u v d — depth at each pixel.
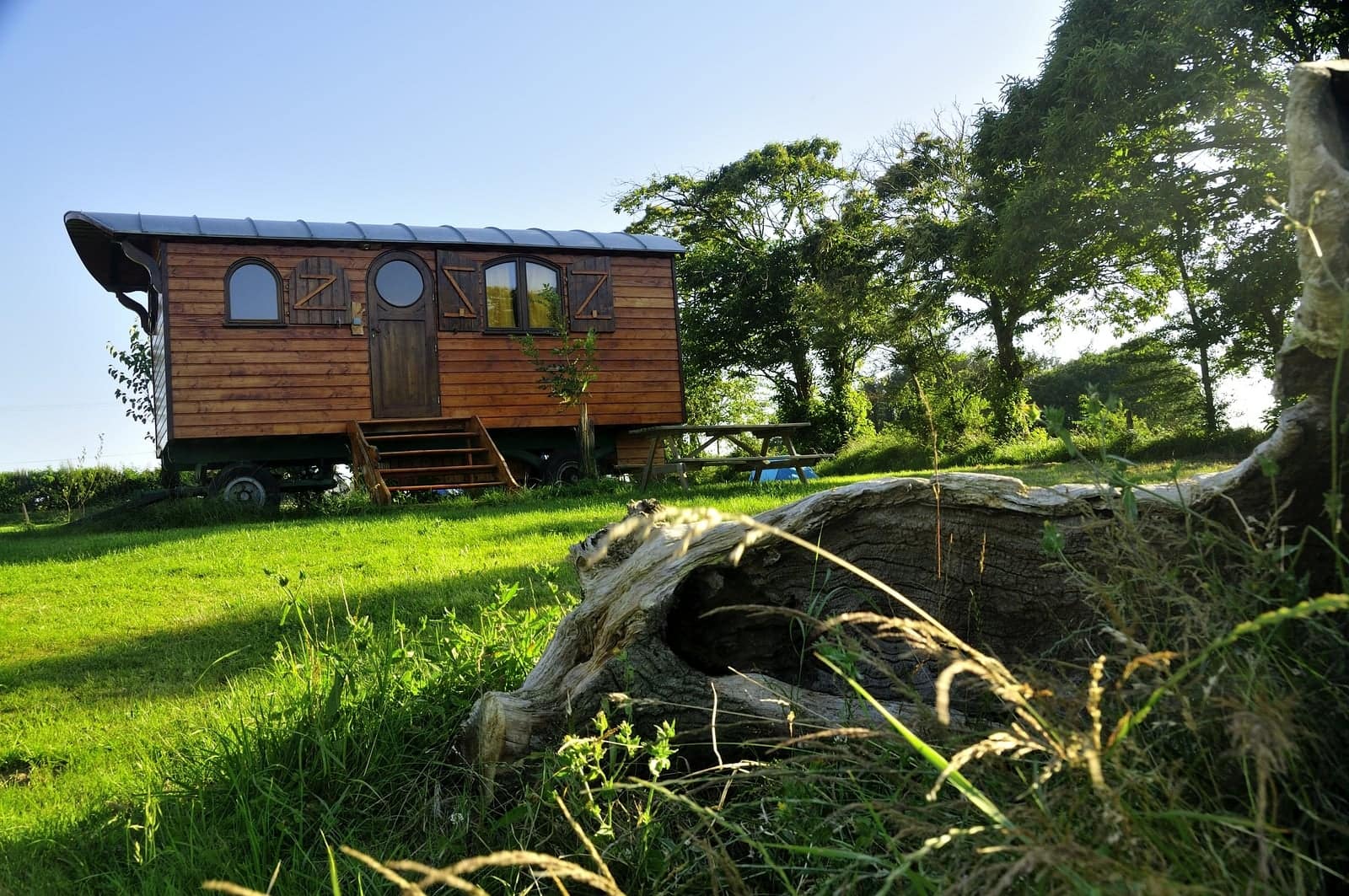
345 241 14.55
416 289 15.30
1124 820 1.12
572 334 16.12
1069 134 21.36
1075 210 22.11
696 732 2.45
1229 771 1.38
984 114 24.86
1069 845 1.04
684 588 2.68
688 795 1.89
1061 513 2.31
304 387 14.48
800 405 34.88
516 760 2.66
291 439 14.81
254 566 7.81
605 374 16.34
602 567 2.93
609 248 16.16
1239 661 1.42
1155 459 18.86
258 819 2.53
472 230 15.80
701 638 2.72
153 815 2.64
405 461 15.02
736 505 9.76
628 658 2.55
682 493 12.48
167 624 5.82
